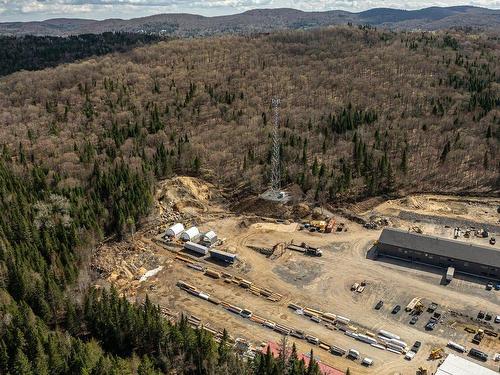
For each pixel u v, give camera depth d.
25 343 84.06
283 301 112.62
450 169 174.50
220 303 112.38
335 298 113.12
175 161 183.88
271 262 129.12
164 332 91.06
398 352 94.94
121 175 159.75
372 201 161.75
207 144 197.38
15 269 103.94
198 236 141.88
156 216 151.88
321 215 152.62
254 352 95.25
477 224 144.12
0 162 165.50
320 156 186.38
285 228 147.25
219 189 174.00
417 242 127.75
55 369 81.75
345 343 98.31
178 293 116.88
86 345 86.56
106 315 95.38
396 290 115.44
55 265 115.19
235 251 134.75
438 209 155.38
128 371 81.56
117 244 137.25
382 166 169.12
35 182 156.50
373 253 132.00
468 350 94.56
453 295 112.75
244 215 157.25
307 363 92.00
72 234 127.69
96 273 124.81
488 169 172.75
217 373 82.75
